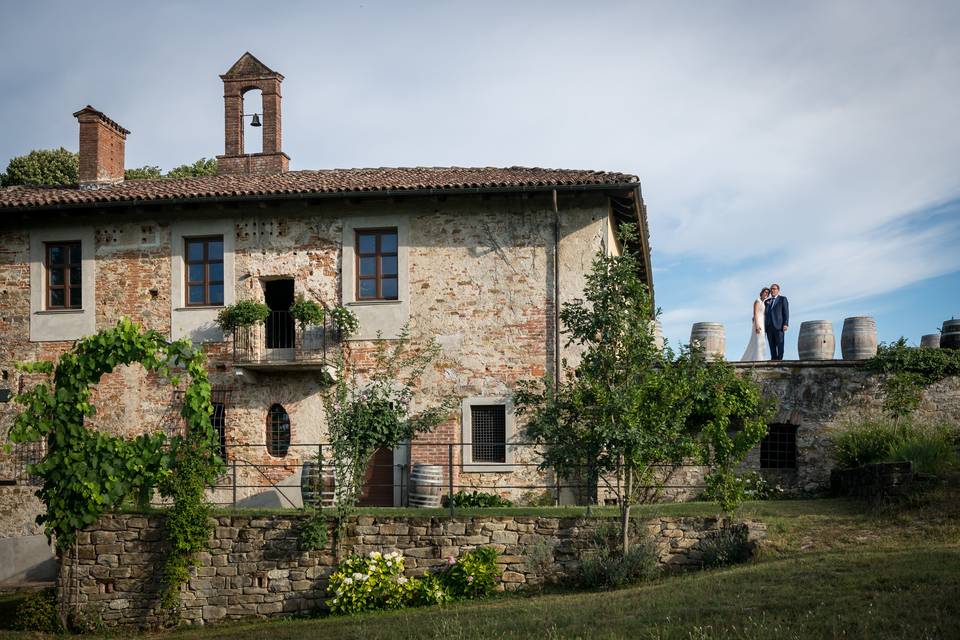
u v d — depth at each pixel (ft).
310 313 60.95
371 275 62.75
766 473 61.77
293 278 63.10
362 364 61.46
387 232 63.00
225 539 48.24
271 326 65.62
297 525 47.75
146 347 48.39
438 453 59.98
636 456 43.47
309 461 55.83
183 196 61.93
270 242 63.67
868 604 32.04
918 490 46.75
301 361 59.93
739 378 49.98
